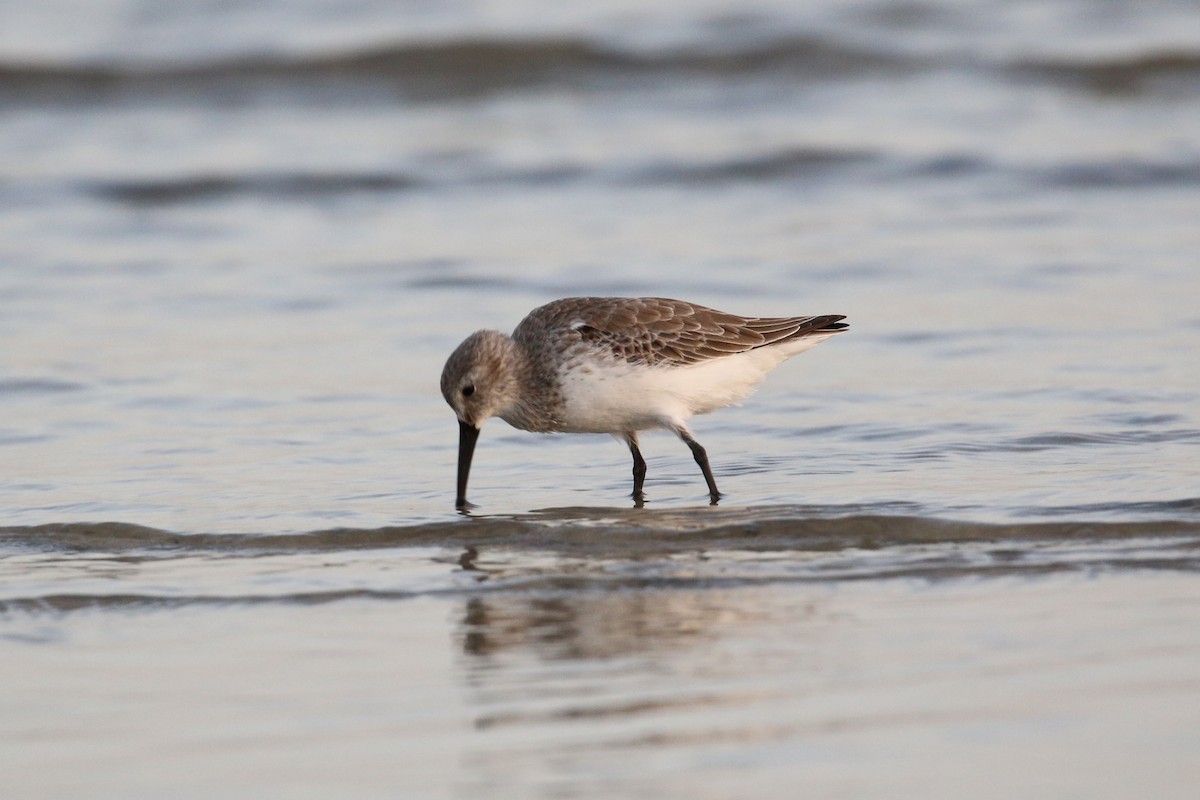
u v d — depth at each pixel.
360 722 7.86
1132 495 11.53
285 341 17.62
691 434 12.35
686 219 23.81
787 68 33.28
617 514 11.77
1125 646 8.54
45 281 20.55
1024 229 22.27
